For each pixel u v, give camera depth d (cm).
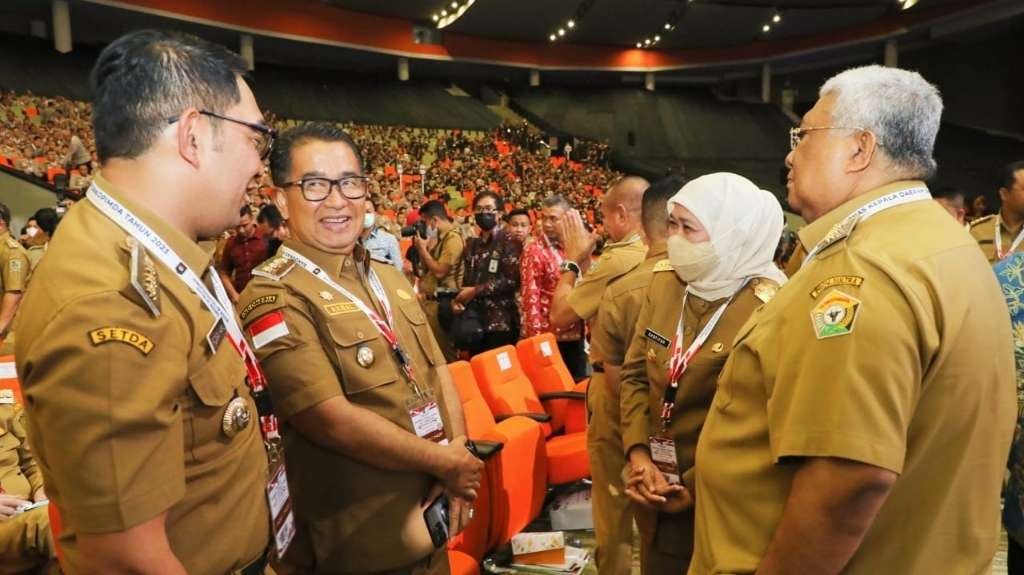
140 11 1669
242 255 469
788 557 95
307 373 144
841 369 91
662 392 174
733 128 2653
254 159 105
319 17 2047
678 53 2689
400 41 2277
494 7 2131
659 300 182
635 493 174
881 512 98
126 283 88
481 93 2762
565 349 420
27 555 167
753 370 109
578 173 2242
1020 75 2189
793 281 108
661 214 206
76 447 81
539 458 301
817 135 112
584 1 2109
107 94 96
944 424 95
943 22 2180
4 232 447
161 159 96
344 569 153
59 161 1223
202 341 97
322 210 155
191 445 96
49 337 82
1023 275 144
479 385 337
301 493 155
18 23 1834
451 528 160
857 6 2211
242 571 104
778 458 97
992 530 101
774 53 2592
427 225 579
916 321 90
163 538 87
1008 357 102
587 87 2870
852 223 103
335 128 160
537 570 278
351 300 156
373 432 146
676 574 172
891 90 106
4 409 217
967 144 2186
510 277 441
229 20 1838
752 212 161
